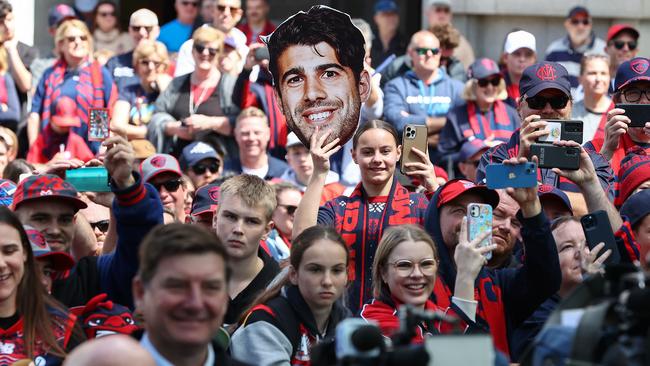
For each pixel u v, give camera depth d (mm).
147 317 10750
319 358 11266
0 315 13977
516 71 28594
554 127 17094
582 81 26844
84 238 17547
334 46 18172
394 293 15406
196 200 19094
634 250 16672
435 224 16562
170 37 31625
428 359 9398
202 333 10672
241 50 29938
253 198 16812
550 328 10430
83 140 27812
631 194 18594
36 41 33281
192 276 10609
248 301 16578
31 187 15828
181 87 27422
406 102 27812
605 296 10367
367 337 9617
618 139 18891
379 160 18016
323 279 14891
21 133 29219
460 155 26172
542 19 34750
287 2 34938
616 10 34812
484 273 15930
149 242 10805
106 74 28125
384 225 17812
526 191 15461
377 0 34219
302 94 18203
